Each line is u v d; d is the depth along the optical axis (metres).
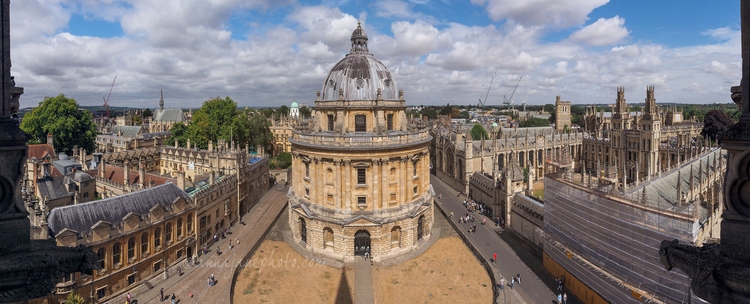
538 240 77.25
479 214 102.56
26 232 12.36
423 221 84.69
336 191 77.81
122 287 61.34
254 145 174.50
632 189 72.31
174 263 71.44
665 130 159.00
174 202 71.19
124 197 65.94
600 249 56.88
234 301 61.91
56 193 86.69
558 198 66.94
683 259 12.41
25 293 11.97
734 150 11.09
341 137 76.50
